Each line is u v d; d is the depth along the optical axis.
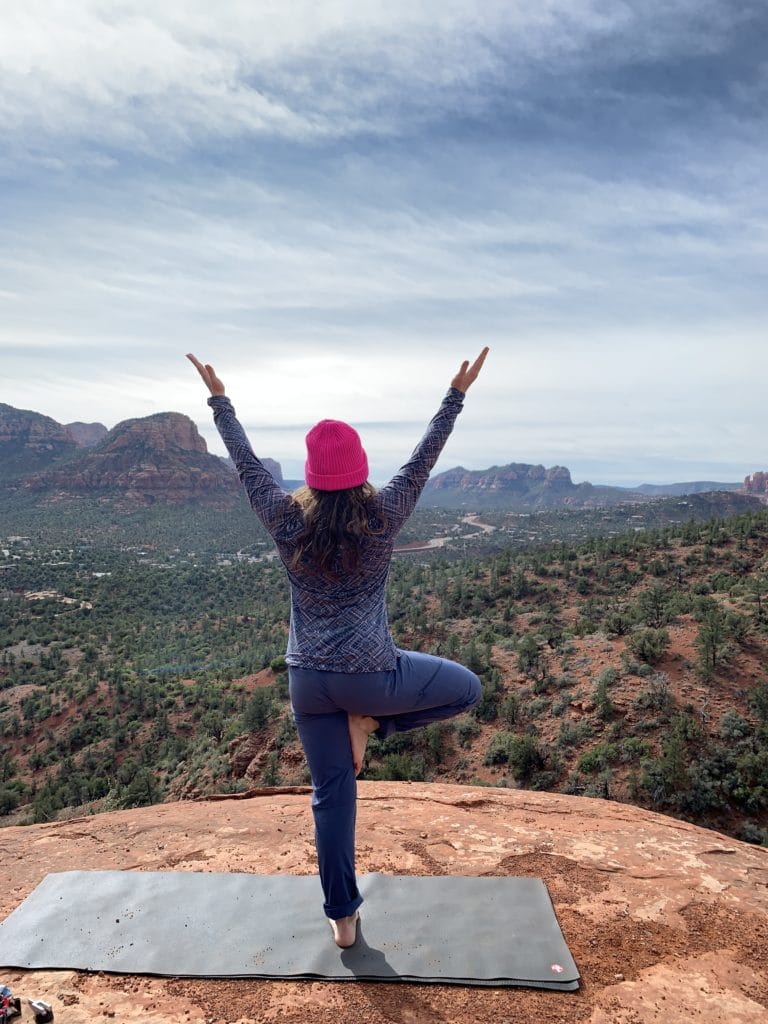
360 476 2.09
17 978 2.41
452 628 57.97
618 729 33.12
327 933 2.59
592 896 2.92
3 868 3.37
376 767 36.12
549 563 73.44
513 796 4.37
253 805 4.34
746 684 34.59
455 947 2.49
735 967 2.44
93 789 44.16
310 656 2.17
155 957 2.47
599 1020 2.15
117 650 86.00
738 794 28.58
